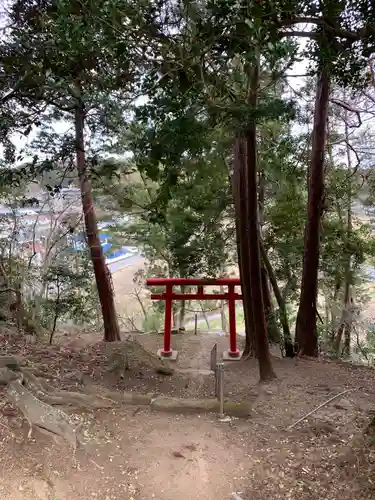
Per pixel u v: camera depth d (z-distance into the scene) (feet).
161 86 10.65
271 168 28.55
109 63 12.62
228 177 29.48
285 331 28.07
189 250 29.91
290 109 12.01
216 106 10.35
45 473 9.84
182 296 30.14
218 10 8.79
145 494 10.13
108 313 34.17
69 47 11.05
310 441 13.61
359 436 13.26
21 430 11.02
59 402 13.56
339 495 10.64
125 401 15.72
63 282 31.04
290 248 30.76
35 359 20.04
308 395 18.80
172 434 13.33
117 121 18.35
